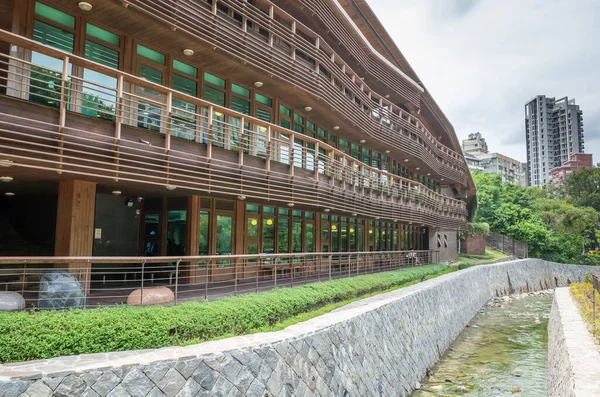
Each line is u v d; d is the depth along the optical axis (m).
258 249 15.59
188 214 12.85
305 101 16.38
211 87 13.55
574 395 5.46
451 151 34.25
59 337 5.67
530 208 50.78
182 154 10.03
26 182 9.45
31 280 10.59
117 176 8.58
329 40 19.05
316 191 14.51
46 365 4.56
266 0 13.91
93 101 9.26
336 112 17.53
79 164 8.06
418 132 26.41
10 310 6.71
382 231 25.73
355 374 7.75
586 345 8.12
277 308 9.38
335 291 12.31
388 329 9.79
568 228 50.97
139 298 8.34
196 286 12.23
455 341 15.80
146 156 9.16
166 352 5.29
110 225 12.24
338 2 18.52
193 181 10.23
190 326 7.18
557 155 184.12
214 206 13.65
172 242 13.20
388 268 23.03
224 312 7.93
